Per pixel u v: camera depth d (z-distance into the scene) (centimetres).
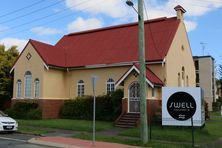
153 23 3375
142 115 1698
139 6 1745
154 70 2888
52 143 1697
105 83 3138
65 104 3284
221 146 1764
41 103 3122
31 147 1566
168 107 1791
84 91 3259
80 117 3127
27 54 3309
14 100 3344
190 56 3638
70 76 3366
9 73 3716
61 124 2594
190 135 2066
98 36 3681
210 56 6556
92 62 3225
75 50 3588
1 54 3812
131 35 3391
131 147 1602
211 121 3131
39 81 3180
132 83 2714
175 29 3189
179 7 3319
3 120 2102
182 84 3328
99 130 2355
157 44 3038
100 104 3031
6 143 1673
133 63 2731
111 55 3198
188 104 1756
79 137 1928
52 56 3319
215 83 7344
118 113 2858
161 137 1977
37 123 2659
